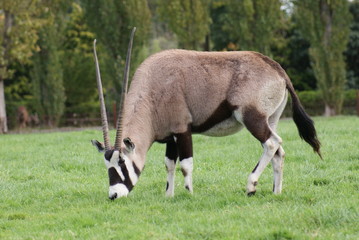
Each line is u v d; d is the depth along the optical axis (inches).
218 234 282.8
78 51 1908.2
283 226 289.0
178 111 371.9
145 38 1488.7
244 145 636.7
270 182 428.8
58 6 1485.0
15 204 388.8
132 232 291.7
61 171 536.4
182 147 374.9
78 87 1861.5
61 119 1579.7
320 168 475.8
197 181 440.8
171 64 376.5
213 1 2047.2
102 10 1461.6
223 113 374.6
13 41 1344.7
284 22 1948.8
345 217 294.5
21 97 1979.6
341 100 1508.4
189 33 1567.4
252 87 369.4
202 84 371.9
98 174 508.7
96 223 319.6
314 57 1515.7
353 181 411.2
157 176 482.0
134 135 364.5
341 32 1487.5
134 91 378.6
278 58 1947.6
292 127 871.1
